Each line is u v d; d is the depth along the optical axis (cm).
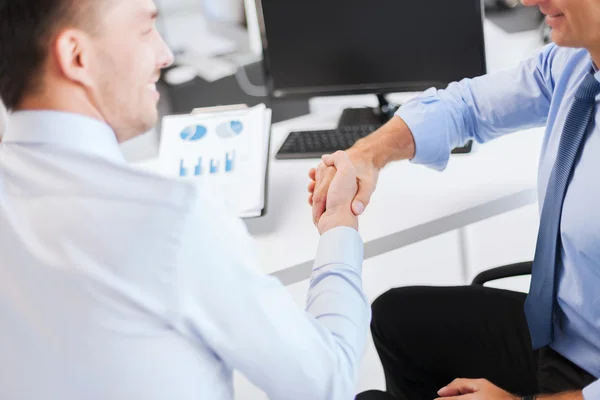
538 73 121
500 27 190
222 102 182
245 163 131
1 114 93
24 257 64
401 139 128
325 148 150
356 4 151
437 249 219
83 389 67
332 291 85
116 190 63
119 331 65
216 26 220
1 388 69
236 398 180
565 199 104
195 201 64
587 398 94
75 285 63
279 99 168
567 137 102
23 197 64
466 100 129
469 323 128
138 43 68
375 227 126
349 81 161
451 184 136
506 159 141
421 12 148
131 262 63
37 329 65
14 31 61
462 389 108
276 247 123
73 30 62
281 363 71
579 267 104
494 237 212
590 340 109
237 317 67
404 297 135
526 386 120
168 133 137
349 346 79
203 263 64
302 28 156
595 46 91
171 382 67
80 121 65
